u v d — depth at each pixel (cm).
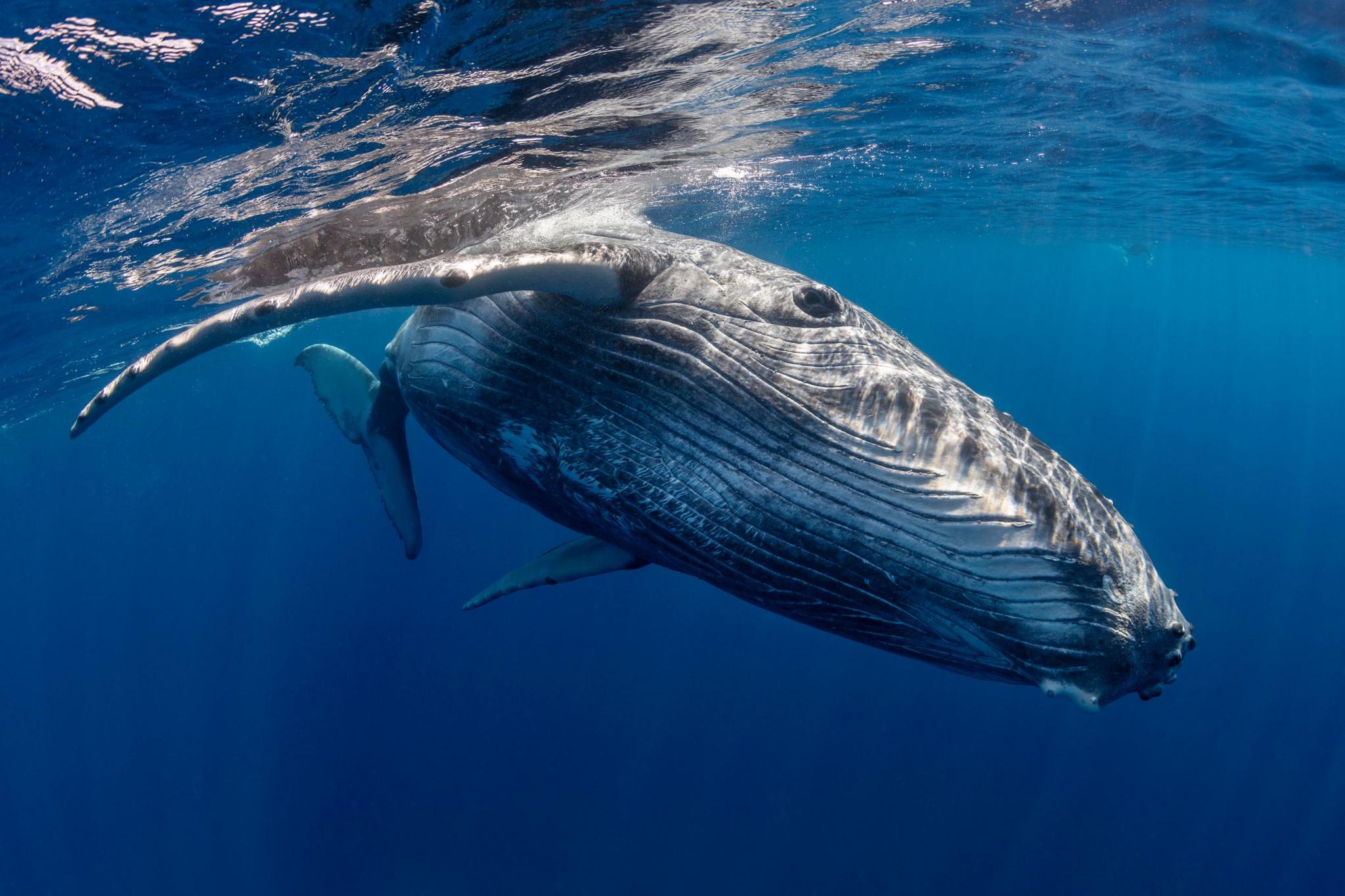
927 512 284
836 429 306
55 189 729
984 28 848
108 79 587
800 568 306
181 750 3962
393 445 591
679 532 329
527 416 365
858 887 2820
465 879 2959
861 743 3378
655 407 334
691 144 1062
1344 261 3297
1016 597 266
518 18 604
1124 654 257
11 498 5922
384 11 564
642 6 631
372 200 938
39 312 1170
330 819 3347
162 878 3256
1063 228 2927
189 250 1007
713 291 348
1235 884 2861
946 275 5691
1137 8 818
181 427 6097
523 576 483
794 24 745
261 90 641
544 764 3431
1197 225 2612
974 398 326
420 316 439
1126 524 290
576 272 331
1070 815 3080
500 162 925
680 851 3019
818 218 2102
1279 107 1147
